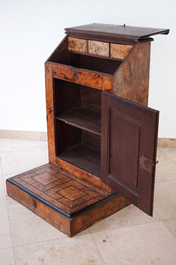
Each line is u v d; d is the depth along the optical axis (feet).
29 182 9.09
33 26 11.62
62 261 7.02
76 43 9.25
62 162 9.77
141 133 6.82
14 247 7.42
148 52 8.23
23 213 8.61
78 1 11.17
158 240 7.63
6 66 12.25
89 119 9.38
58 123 9.79
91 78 8.00
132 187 7.53
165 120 12.04
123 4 10.94
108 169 8.21
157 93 11.73
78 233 7.86
